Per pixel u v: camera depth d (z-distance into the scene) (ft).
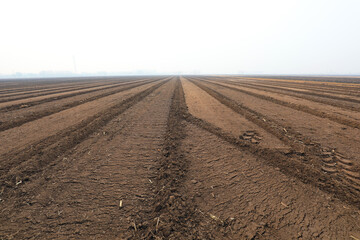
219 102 36.45
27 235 6.59
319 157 12.51
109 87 72.84
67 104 33.40
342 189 9.06
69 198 8.54
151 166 11.69
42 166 11.59
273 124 20.36
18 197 8.61
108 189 9.23
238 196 8.64
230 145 15.12
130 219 7.29
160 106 32.63
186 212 7.63
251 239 6.39
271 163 11.87
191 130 19.39
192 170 11.05
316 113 25.04
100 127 20.30
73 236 6.53
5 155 12.92
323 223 7.06
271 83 91.25
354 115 23.61
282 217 7.36
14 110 28.50
